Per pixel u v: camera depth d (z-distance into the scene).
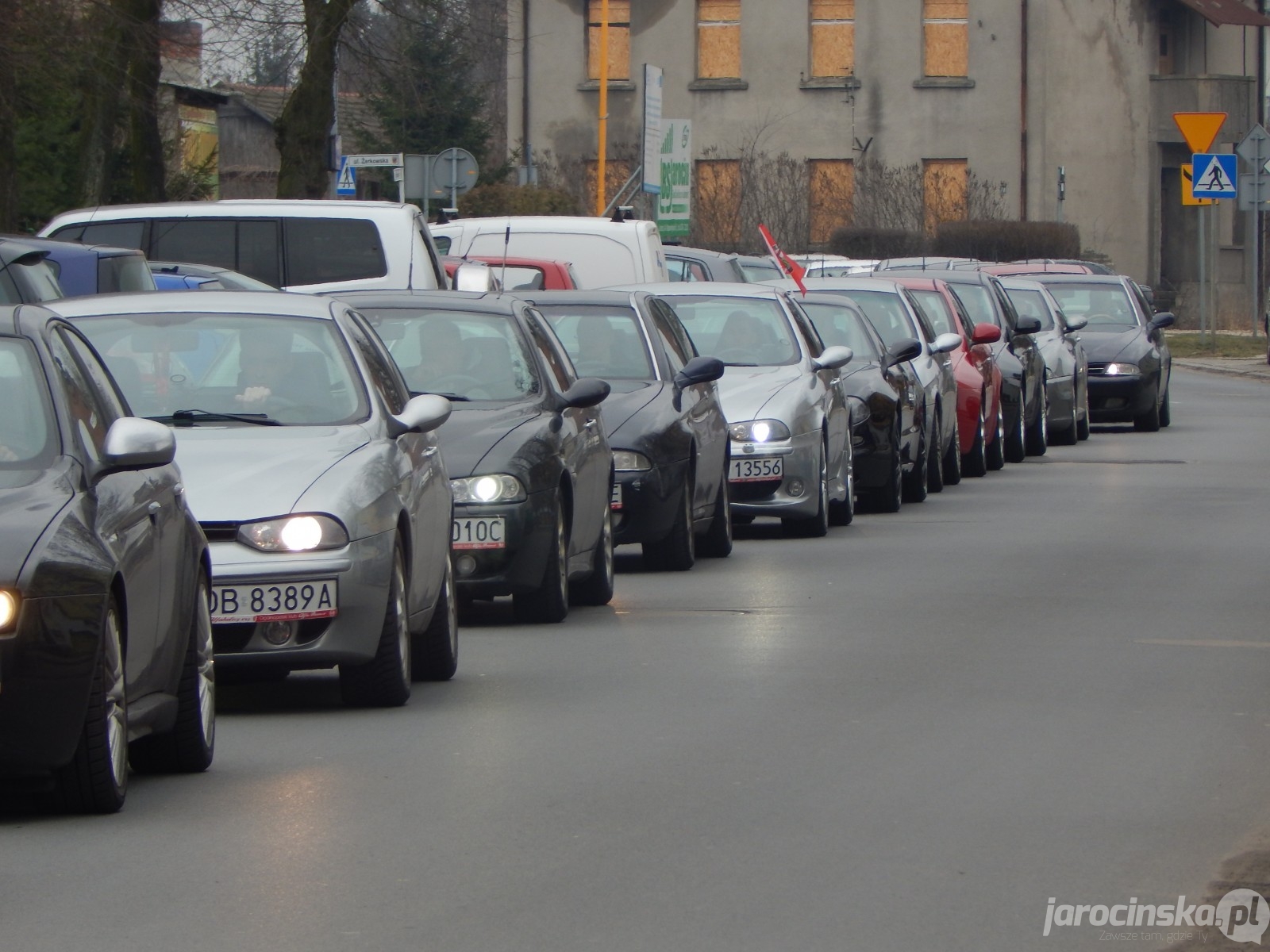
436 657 26.59
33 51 60.81
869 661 27.98
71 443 19.19
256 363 26.59
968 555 41.12
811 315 52.22
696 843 17.81
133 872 16.84
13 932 15.10
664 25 163.50
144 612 19.39
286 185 80.31
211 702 21.47
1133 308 82.88
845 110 161.62
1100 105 159.75
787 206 161.62
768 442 43.12
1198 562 39.53
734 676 26.81
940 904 15.88
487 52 110.06
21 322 20.12
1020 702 24.81
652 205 147.88
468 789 20.08
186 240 56.53
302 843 17.88
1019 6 159.38
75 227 57.12
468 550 30.00
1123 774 20.72
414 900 15.98
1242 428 80.31
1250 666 27.50
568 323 40.03
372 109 134.38
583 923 15.34
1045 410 70.06
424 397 26.45
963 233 150.75
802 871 16.88
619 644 29.73
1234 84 161.12
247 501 23.50
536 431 31.16
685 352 42.06
